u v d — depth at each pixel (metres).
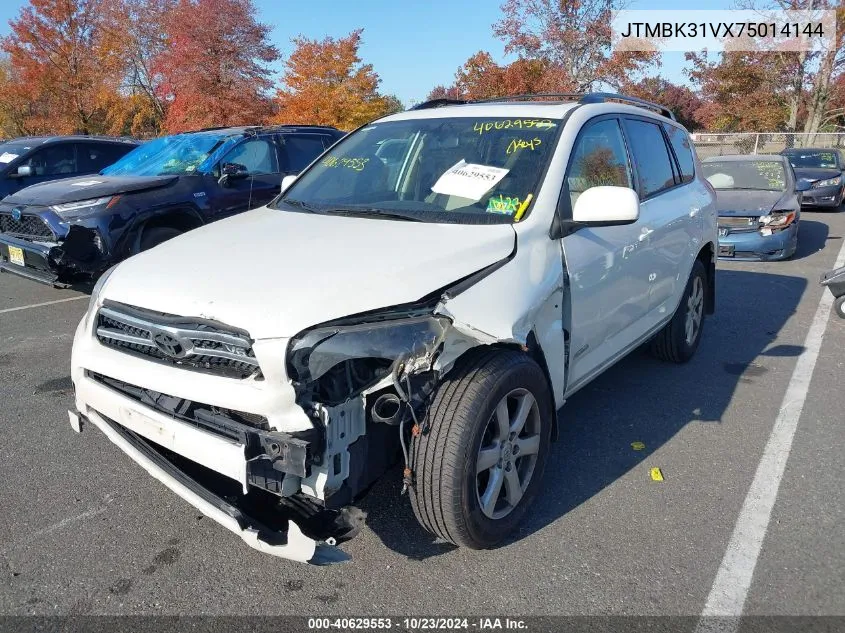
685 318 5.14
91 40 27.83
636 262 3.98
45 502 3.38
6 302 7.33
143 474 3.65
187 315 2.54
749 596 2.71
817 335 6.20
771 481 3.57
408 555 2.97
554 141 3.53
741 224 9.69
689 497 3.43
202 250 3.04
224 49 24.88
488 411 2.68
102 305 2.92
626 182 4.07
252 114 25.59
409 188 3.63
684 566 2.89
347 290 2.52
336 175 4.04
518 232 3.08
